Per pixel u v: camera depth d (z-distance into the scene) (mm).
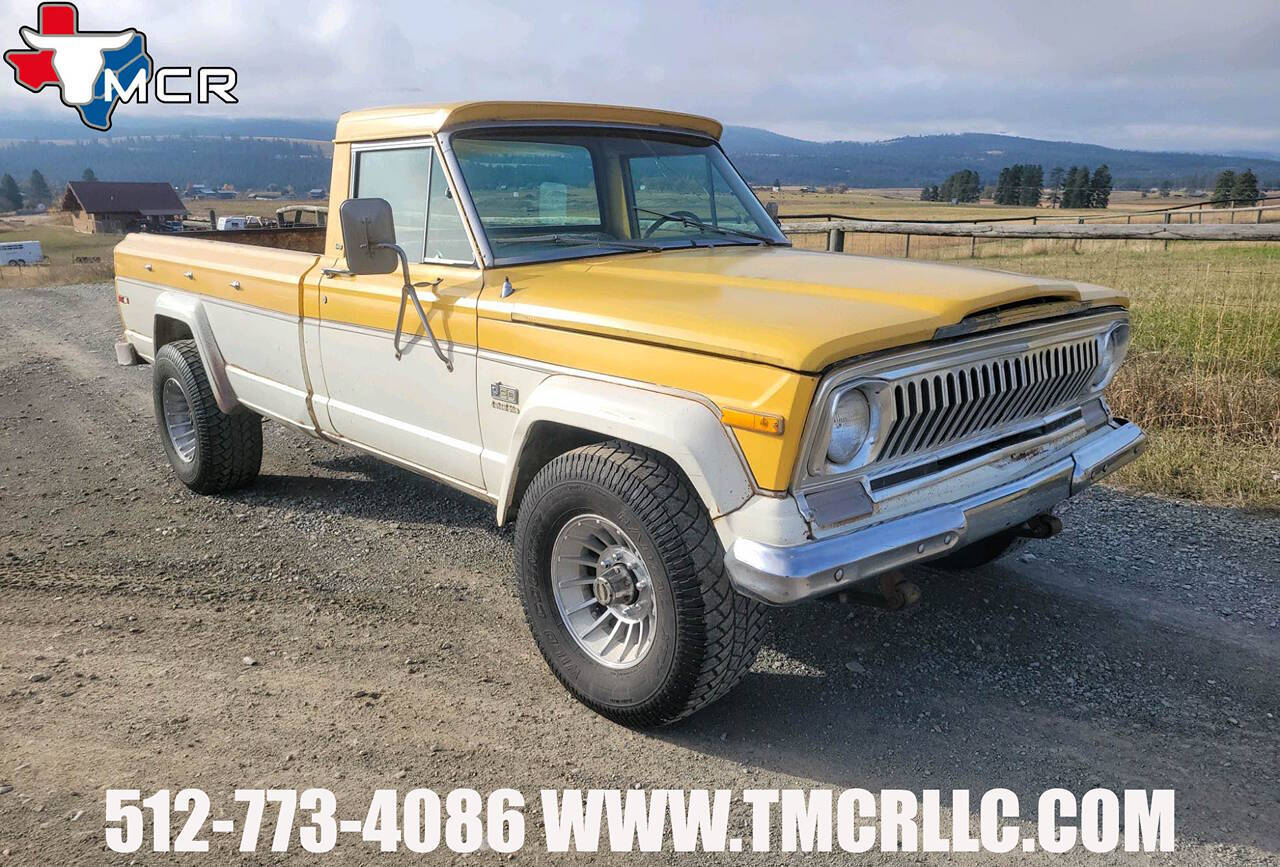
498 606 4145
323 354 4406
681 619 2863
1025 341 3109
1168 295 8422
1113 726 3158
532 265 3691
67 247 85938
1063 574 4305
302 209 7961
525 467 3465
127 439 6961
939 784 2883
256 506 5465
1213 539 4621
